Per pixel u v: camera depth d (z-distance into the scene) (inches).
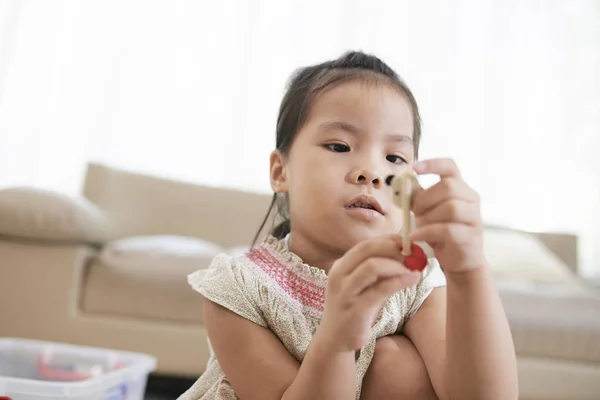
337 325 20.9
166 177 87.5
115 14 107.1
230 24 108.9
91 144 103.6
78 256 62.3
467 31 111.7
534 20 111.9
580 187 106.6
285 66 108.5
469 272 21.4
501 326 22.3
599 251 103.9
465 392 22.3
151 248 65.0
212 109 106.4
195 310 62.3
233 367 26.5
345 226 26.4
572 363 59.9
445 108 109.2
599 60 110.3
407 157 28.4
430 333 27.3
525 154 108.1
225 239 84.9
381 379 26.8
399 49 110.7
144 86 105.7
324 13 110.6
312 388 21.7
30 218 60.8
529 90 110.2
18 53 104.8
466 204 20.3
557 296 62.1
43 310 60.9
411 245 20.3
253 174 105.3
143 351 61.2
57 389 34.0
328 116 28.0
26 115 103.3
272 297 27.7
